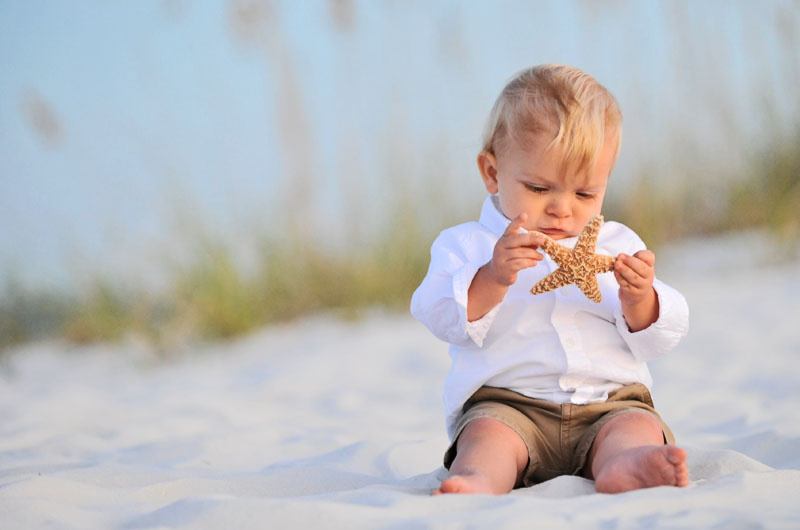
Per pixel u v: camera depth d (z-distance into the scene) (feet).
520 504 11.25
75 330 44.37
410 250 44.50
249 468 18.10
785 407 22.21
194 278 43.27
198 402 27.99
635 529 10.27
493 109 15.57
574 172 14.48
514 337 15.03
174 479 15.94
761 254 42.88
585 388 14.73
